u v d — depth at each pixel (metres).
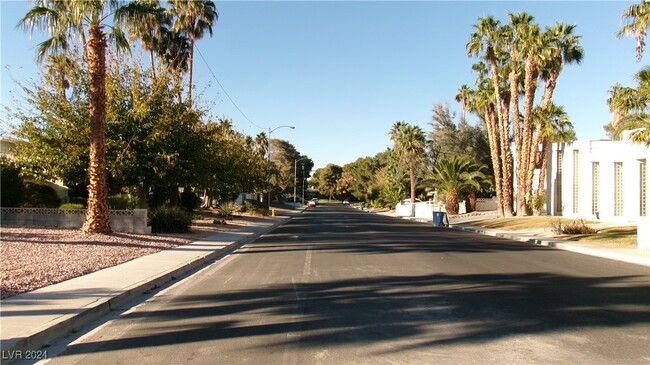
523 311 8.59
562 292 10.35
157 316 8.40
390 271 13.22
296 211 73.81
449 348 6.52
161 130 22.12
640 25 18.98
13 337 6.56
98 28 18.36
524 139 39.00
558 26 37.62
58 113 21.64
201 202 50.56
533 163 39.66
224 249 18.89
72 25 18.19
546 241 22.81
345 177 155.38
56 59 20.88
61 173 21.77
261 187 54.59
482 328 7.48
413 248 19.39
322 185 173.25
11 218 21.23
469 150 67.75
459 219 47.06
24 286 9.90
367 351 6.40
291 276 12.45
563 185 38.47
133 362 6.05
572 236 24.67
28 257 13.07
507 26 39.41
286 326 7.63
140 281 10.91
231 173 34.88
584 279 12.13
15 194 24.55
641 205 29.94
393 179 79.25
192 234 23.27
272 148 120.00
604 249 18.86
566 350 6.46
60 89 22.14
